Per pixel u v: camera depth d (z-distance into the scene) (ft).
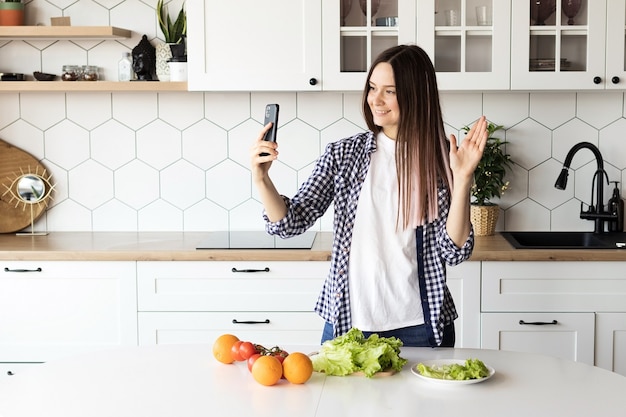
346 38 11.66
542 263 11.04
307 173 12.97
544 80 11.54
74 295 11.38
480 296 11.12
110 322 11.39
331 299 8.07
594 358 11.14
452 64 11.65
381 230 7.97
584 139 12.80
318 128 12.91
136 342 11.39
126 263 11.29
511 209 12.92
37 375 6.45
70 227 13.15
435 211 7.83
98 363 6.74
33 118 13.02
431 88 7.82
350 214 8.03
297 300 11.23
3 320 11.45
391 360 6.46
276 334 11.30
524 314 11.12
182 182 13.06
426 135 7.77
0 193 12.98
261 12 11.59
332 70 11.60
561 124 12.78
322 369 6.42
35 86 12.12
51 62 12.97
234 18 11.62
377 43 11.68
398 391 6.03
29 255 11.28
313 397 5.92
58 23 12.58
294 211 7.95
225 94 12.95
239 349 6.62
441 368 6.41
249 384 6.22
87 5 12.93
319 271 11.19
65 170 13.08
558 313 11.11
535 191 12.87
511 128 12.80
